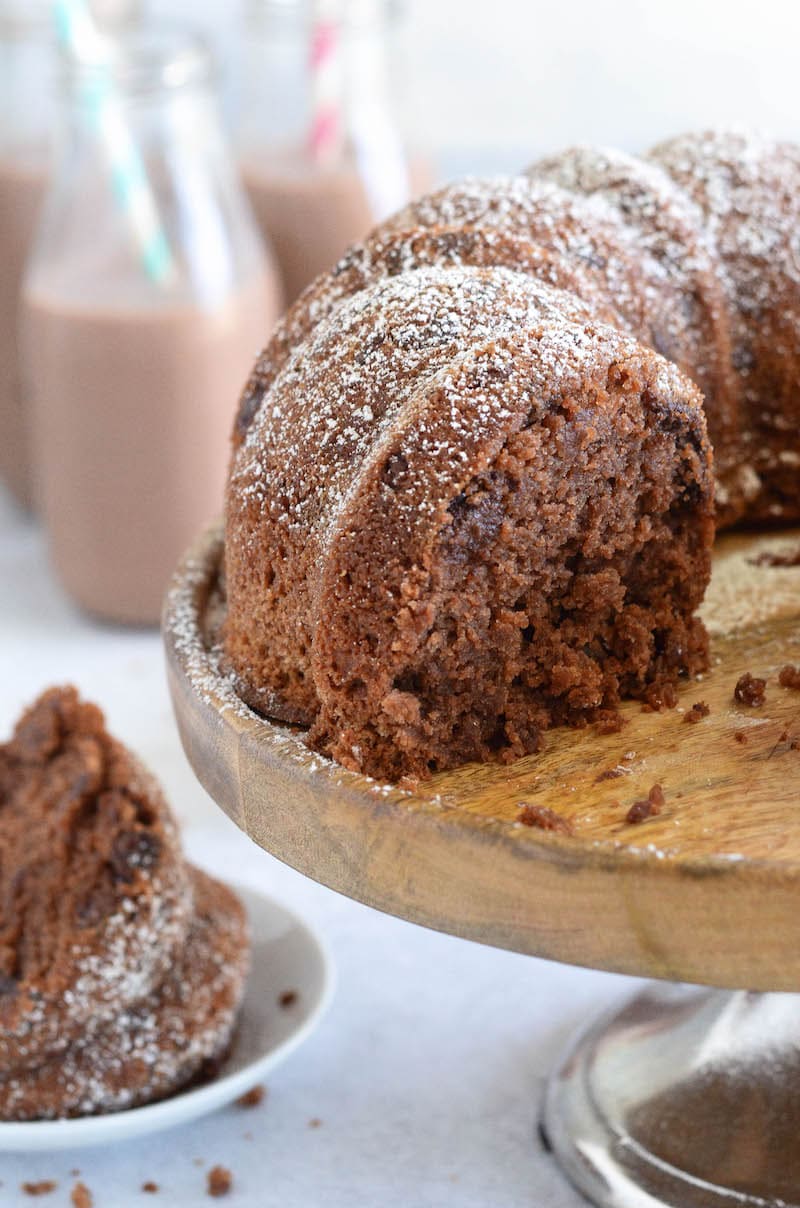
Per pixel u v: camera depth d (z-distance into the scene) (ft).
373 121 2.95
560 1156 2.29
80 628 2.91
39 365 2.82
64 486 2.85
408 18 3.12
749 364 2.43
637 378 2.20
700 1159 2.26
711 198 2.45
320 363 2.24
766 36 3.06
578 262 2.33
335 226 2.95
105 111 2.77
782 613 2.35
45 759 2.35
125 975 2.30
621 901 2.01
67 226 2.81
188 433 2.81
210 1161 2.30
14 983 2.29
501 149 3.18
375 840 2.11
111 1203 2.27
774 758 2.19
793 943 1.97
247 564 2.23
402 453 2.16
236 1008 2.34
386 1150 2.31
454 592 2.18
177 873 2.31
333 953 2.48
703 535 2.26
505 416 2.16
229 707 2.19
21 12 2.97
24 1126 2.28
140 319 2.78
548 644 2.23
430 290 2.23
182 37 2.91
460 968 2.46
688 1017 2.34
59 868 2.30
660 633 2.27
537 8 3.10
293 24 2.93
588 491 2.21
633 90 3.12
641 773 2.18
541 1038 2.39
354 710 2.18
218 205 2.82
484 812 2.15
